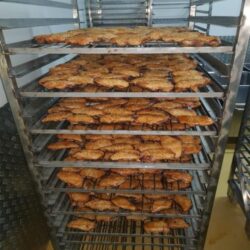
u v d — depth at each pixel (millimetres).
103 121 1471
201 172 1697
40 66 1485
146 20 2877
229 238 1918
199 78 1439
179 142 1535
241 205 1990
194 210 1719
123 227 1899
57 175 1648
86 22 2932
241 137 2141
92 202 1692
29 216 1605
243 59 1081
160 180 1690
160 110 1540
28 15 1724
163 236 1703
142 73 1650
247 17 992
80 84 1438
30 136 1412
